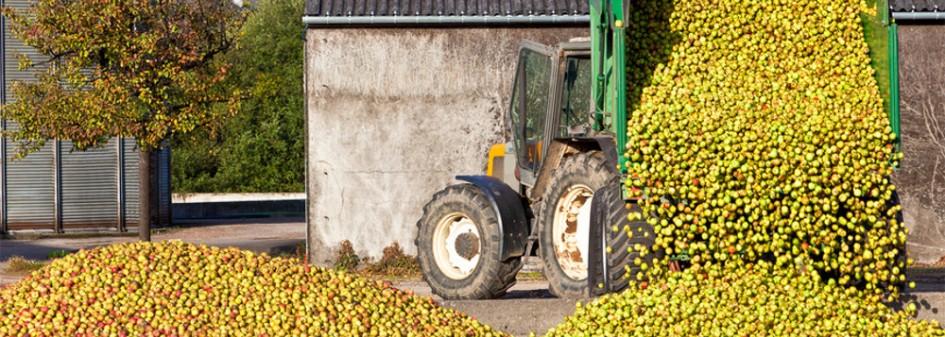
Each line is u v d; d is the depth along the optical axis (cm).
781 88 1319
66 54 3088
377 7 2841
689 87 1339
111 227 4334
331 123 2841
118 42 2941
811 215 1246
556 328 1271
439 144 2848
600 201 1403
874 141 1270
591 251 1412
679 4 1388
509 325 1430
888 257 1293
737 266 1275
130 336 1088
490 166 1964
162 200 4597
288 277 1241
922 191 2844
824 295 1261
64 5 2980
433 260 1734
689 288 1262
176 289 1180
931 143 2841
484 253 1634
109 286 1170
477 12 2803
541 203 1560
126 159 4353
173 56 3006
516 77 1775
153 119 3059
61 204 4241
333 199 2838
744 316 1212
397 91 2841
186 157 7894
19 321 1107
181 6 3041
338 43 2833
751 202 1234
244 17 3170
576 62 1642
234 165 7875
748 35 1386
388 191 2844
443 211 1719
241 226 4797
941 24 2845
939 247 2834
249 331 1123
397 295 1296
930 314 1405
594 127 1448
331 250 2834
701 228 1266
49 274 1216
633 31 1382
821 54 1369
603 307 1252
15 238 4106
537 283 2369
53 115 2983
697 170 1252
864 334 1202
